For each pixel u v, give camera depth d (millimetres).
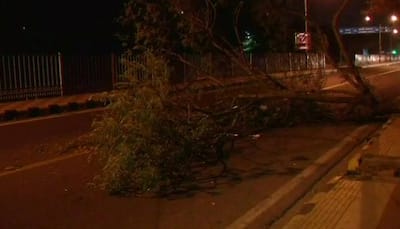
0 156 10570
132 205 7055
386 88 26469
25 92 23594
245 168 9031
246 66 13078
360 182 7551
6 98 22641
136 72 9164
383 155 8531
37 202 7215
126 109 8164
